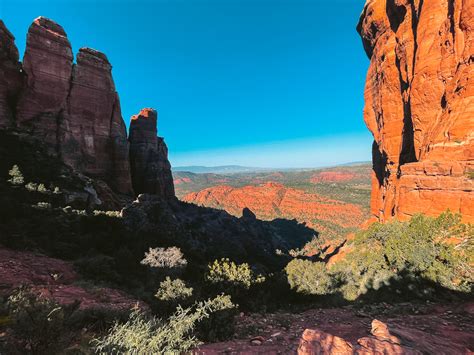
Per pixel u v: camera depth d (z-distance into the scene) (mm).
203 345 6699
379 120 35938
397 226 15203
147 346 3973
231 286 14414
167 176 74500
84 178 42812
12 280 10617
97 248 20844
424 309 9672
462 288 10578
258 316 11297
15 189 27125
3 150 33969
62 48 48938
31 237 17844
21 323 3875
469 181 15836
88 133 52719
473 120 17047
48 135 45469
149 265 17781
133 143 69875
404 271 12484
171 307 8438
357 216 177250
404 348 4809
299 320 10133
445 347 5516
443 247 12141
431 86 22234
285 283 18422
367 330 7961
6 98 42562
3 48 43188
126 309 7668
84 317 6227
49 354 3869
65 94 48938
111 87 57719
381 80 33656
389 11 30844
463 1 18672
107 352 3770
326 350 4754
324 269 19000
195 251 35594
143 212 33906
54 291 10242
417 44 24172
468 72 18031
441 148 18625
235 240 62906
